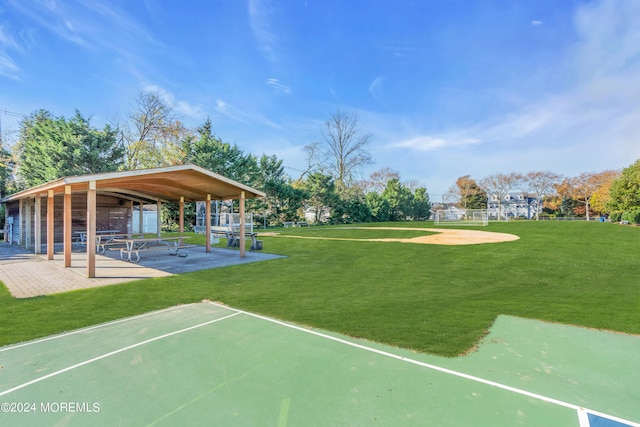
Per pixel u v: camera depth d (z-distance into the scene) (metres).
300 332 4.18
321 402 2.56
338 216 35.62
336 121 35.41
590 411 2.45
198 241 16.28
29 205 13.20
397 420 2.32
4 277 7.59
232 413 2.42
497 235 17.22
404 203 45.00
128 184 9.77
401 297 6.18
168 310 5.20
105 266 9.14
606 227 20.64
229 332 4.19
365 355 3.46
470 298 6.14
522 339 3.91
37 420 2.36
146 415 2.41
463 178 52.28
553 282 7.81
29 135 23.62
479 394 2.67
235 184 10.06
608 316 4.84
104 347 3.70
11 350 3.62
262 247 13.66
